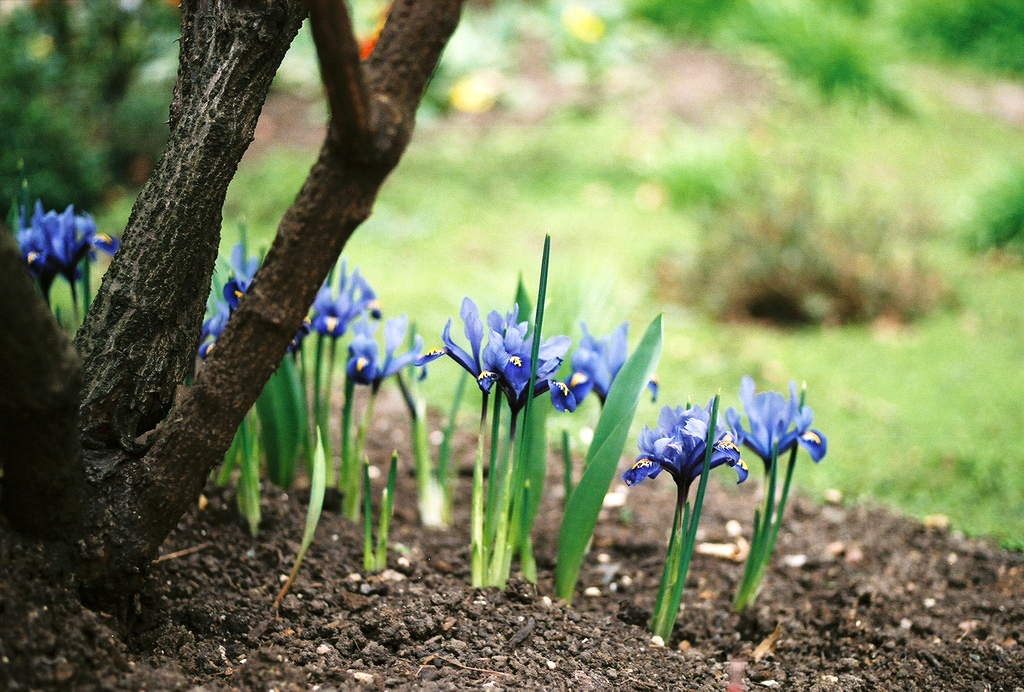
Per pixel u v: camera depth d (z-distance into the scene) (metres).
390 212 6.50
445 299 5.02
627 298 5.36
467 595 2.30
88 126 6.85
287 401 2.72
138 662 1.84
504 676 1.99
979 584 2.81
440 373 4.33
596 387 2.45
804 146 7.72
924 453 3.69
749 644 2.40
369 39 7.26
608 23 9.60
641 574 2.79
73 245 2.44
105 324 1.92
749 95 8.77
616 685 2.06
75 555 1.75
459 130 8.12
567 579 2.41
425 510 2.88
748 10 9.70
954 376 4.47
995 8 10.51
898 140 8.15
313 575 2.36
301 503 2.76
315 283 1.77
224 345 1.79
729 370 4.52
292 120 8.04
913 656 2.34
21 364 1.48
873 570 2.88
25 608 1.63
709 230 5.78
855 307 5.34
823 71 8.88
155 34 7.40
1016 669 2.29
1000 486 3.43
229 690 1.79
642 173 7.29
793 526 3.19
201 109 1.96
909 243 5.95
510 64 9.10
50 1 7.08
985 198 6.45
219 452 1.86
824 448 2.32
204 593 2.16
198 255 1.99
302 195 1.71
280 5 1.97
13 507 1.68
